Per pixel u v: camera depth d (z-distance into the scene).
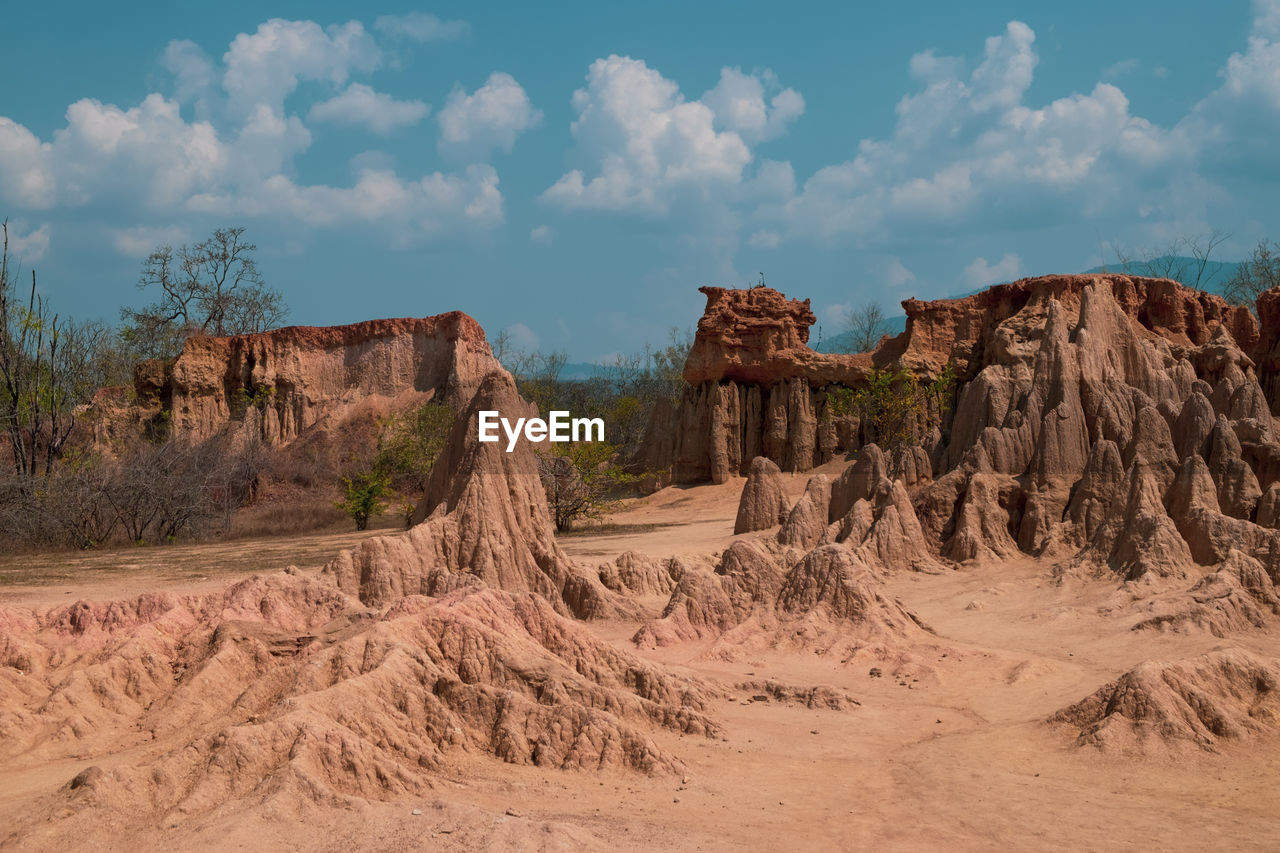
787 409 65.62
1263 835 11.82
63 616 21.64
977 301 62.72
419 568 26.55
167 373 81.12
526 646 17.61
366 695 14.12
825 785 13.98
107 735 15.98
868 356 66.44
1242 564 25.30
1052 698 18.66
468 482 28.44
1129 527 29.73
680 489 65.31
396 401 79.25
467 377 78.50
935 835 11.92
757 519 42.41
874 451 38.78
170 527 50.19
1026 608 27.56
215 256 101.81
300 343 82.25
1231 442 34.84
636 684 17.80
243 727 12.61
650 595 30.31
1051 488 35.75
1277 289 57.25
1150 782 13.98
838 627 23.23
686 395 68.81
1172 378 46.69
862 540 33.94
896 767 14.88
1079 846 11.59
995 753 15.45
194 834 10.83
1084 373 40.19
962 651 21.72
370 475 56.09
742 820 12.27
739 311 67.31
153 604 21.75
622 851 10.80
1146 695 15.64
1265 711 15.97
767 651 22.72
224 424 78.44
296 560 37.19
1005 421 40.12
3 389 59.25
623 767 14.03
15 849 10.70
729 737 15.99
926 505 36.75
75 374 67.94
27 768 14.52
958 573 32.72
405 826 11.04
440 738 14.19
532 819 11.59
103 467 49.78
